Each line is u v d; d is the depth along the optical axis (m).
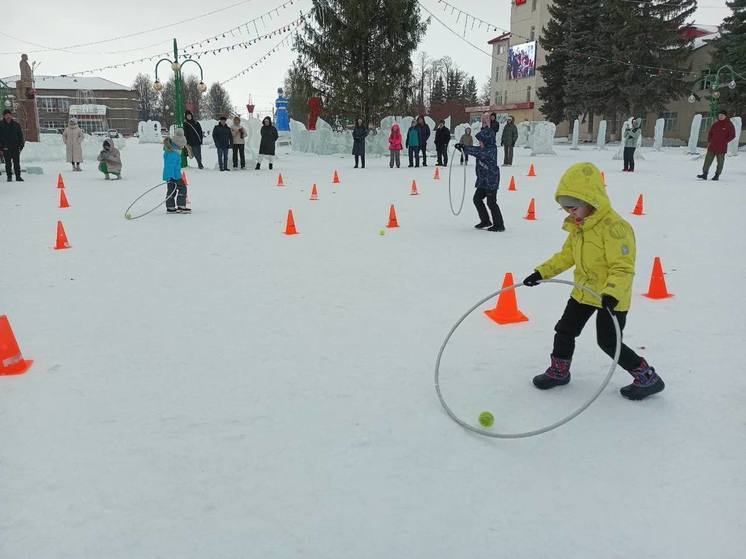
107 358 4.32
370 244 8.29
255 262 7.28
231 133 20.88
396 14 30.55
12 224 10.09
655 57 41.91
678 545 2.37
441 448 3.09
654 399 3.62
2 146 16.73
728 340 4.57
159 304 5.60
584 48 44.78
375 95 31.66
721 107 36.94
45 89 106.19
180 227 9.76
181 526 2.49
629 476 2.84
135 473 2.87
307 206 12.13
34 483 2.80
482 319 5.12
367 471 2.88
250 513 2.57
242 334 4.79
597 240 3.42
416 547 2.36
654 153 30.84
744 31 37.91
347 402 3.60
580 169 3.39
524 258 7.36
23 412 3.50
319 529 2.47
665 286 5.87
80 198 13.46
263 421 3.37
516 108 60.03
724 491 2.71
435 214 10.98
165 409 3.52
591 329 4.83
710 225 9.56
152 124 47.22
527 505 2.63
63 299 5.79
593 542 2.39
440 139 22.89
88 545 2.39
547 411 3.49
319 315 5.24
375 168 22.58
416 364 4.18
